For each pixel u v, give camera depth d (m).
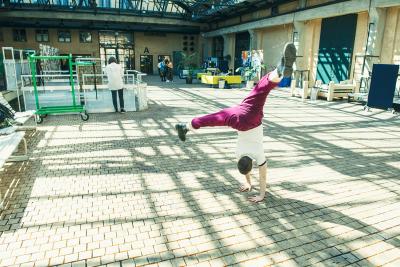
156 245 2.49
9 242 2.50
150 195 3.39
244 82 19.53
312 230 2.74
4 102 5.43
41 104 8.48
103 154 4.78
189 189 3.56
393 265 2.29
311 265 2.28
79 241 2.53
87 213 2.98
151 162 4.45
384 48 11.35
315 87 12.49
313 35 15.36
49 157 4.59
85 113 7.20
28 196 3.31
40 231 2.66
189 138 5.82
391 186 3.72
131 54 27.66
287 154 4.95
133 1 23.14
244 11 20.64
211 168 4.25
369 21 11.36
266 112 8.91
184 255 2.37
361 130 6.73
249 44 21.66
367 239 2.61
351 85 11.65
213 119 2.86
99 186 3.60
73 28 24.45
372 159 4.74
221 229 2.73
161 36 28.11
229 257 2.35
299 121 7.67
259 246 2.50
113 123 7.02
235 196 3.39
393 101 9.22
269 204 3.21
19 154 4.68
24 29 23.83
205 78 16.66
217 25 25.91
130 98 9.62
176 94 13.05
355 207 3.18
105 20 23.42
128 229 2.71
